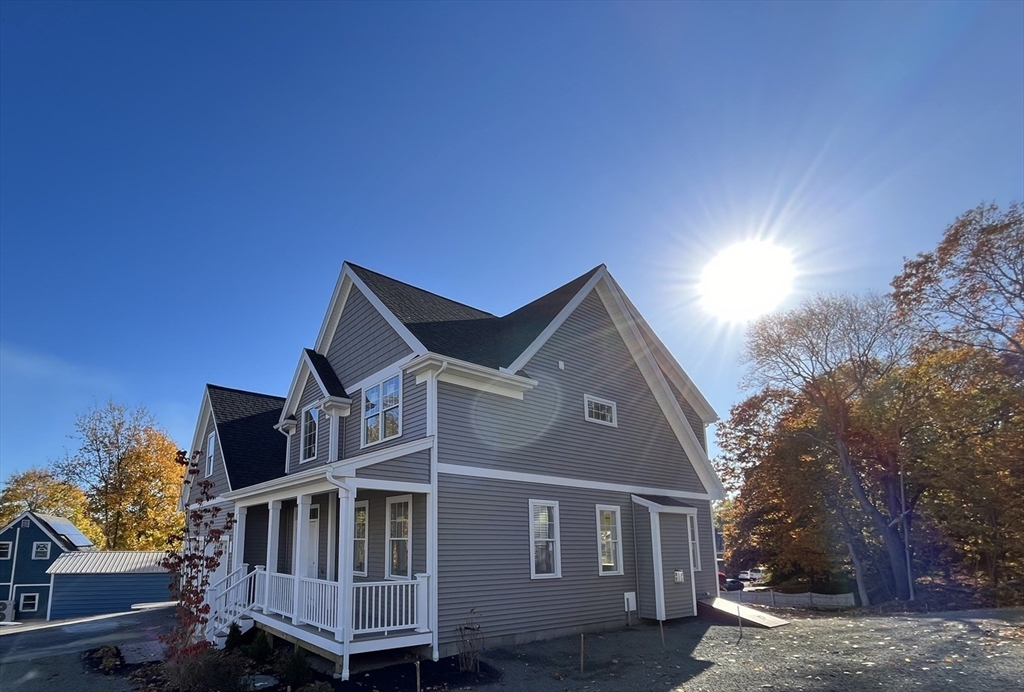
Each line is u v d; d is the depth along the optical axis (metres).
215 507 18.00
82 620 22.09
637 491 16.50
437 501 11.85
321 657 11.13
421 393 12.80
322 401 15.74
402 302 15.45
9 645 15.46
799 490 26.75
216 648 11.98
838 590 27.97
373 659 10.80
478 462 12.82
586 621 13.94
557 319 15.45
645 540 15.77
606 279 17.22
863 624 14.95
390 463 11.33
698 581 17.78
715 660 10.91
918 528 25.08
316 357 17.06
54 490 45.59
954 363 23.47
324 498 16.12
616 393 16.83
